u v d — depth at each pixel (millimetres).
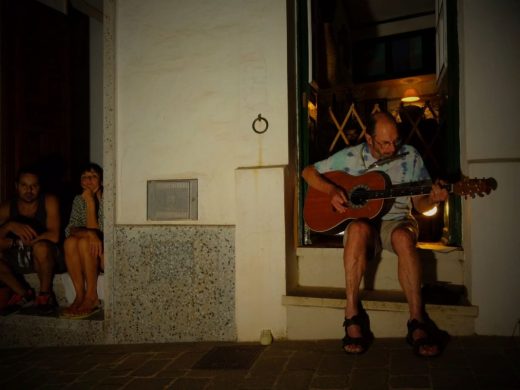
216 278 3221
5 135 4480
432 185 2637
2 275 3762
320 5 4828
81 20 5375
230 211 3275
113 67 3527
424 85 6355
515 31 2680
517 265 2611
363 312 2805
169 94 3434
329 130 4500
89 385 2609
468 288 2791
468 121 2760
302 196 3412
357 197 2883
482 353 2408
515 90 2676
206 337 3238
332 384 2227
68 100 5129
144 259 3393
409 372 2252
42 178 4840
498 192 2635
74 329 3504
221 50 3312
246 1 3256
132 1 3516
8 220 3975
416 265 2533
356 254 2598
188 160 3383
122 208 3521
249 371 2543
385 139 2764
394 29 6410
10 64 4539
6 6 4488
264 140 3201
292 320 3020
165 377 2602
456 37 3043
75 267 3627
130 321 3412
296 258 3326
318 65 4645
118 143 3541
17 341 3682
